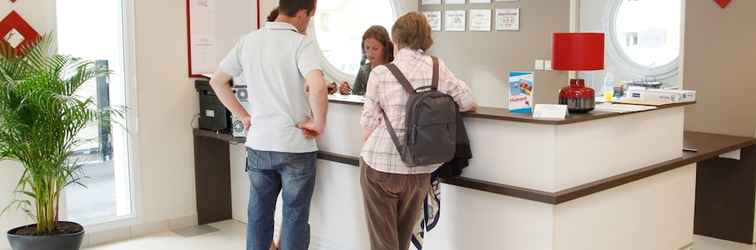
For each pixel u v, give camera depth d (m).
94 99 4.44
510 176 3.17
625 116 3.42
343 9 6.72
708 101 4.69
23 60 4.00
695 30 4.71
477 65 6.95
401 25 3.07
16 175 4.23
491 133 3.22
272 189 3.63
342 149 3.89
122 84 4.59
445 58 7.23
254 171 3.58
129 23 4.53
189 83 4.86
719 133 4.67
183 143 4.89
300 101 3.42
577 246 3.22
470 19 6.95
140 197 4.73
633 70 5.97
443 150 2.98
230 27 5.00
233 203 5.16
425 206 3.35
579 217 3.21
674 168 3.76
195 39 4.83
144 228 4.78
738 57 4.52
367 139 3.15
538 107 3.10
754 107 4.48
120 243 4.58
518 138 3.12
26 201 4.14
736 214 4.62
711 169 4.70
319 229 4.14
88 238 4.53
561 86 6.30
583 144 3.17
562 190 3.05
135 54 4.57
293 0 3.36
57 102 3.66
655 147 3.68
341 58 6.78
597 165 3.28
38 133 3.72
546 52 6.36
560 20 6.25
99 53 4.51
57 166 3.88
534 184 3.09
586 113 3.22
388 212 3.21
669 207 3.88
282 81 3.36
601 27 6.11
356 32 6.87
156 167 4.78
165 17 4.68
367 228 3.62
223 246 4.53
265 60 3.38
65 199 4.45
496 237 3.27
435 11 7.25
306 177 3.51
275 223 4.38
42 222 3.95
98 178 5.48
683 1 4.76
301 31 3.47
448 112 2.99
